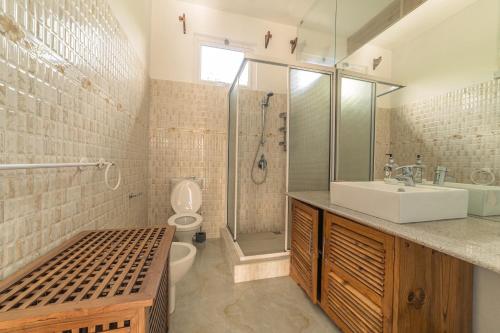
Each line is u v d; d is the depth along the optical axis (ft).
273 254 6.39
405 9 4.77
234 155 7.78
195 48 8.39
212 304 4.84
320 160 6.98
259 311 4.65
